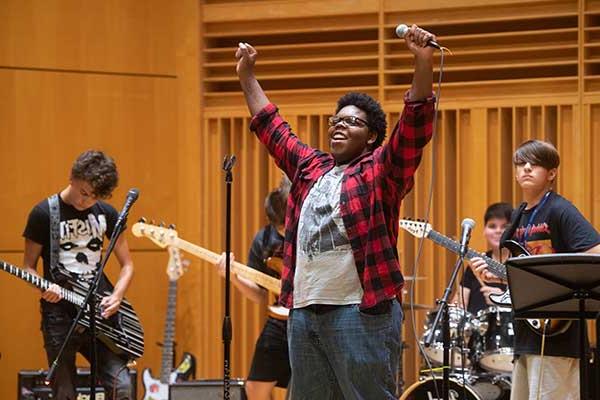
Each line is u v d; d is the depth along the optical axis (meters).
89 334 8.33
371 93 11.02
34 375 9.83
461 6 10.69
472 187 10.62
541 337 7.37
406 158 5.29
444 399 6.91
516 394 7.65
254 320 11.22
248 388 8.93
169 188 11.45
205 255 9.38
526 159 7.56
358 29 11.09
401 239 10.70
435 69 10.84
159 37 11.48
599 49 10.40
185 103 11.45
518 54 10.66
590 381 7.98
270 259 8.95
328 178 5.52
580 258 6.18
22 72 11.09
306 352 5.45
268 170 11.38
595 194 10.24
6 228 10.98
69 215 8.32
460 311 8.98
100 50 11.30
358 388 5.33
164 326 11.30
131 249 11.27
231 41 11.69
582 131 10.24
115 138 11.30
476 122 10.62
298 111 11.20
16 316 10.94
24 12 11.14
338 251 5.33
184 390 9.03
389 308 5.36
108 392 8.41
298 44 11.32
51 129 11.14
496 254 9.45
